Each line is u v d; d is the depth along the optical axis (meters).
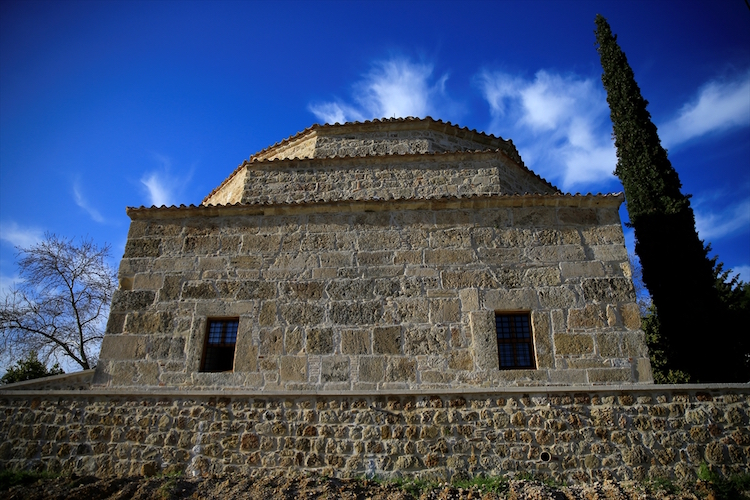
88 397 9.09
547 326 9.30
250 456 8.41
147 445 8.65
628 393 8.43
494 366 9.03
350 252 10.21
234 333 9.88
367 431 8.39
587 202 10.18
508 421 8.32
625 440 8.11
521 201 10.22
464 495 7.46
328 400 8.68
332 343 9.45
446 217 10.37
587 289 9.54
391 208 10.49
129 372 9.48
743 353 13.53
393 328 9.48
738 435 8.04
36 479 8.31
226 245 10.51
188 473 8.38
